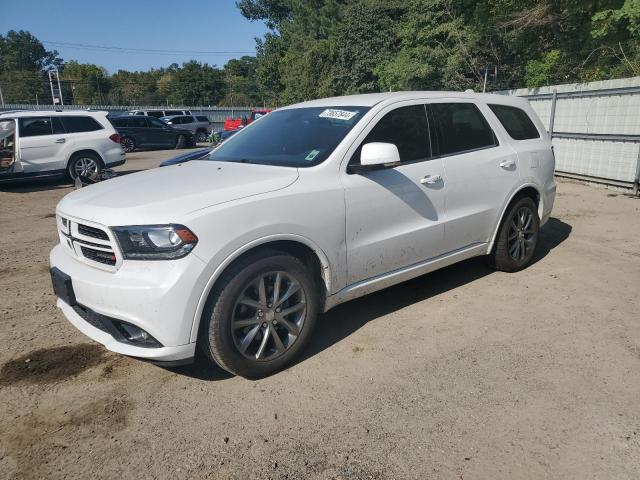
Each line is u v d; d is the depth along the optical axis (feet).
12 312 14.15
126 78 337.11
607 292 14.87
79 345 12.17
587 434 8.68
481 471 7.90
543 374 10.53
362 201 11.64
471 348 11.68
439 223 13.47
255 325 10.25
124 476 7.97
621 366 10.80
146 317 9.19
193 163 13.44
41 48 355.15
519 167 15.79
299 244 10.91
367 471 7.96
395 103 13.05
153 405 9.77
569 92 33.76
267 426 9.07
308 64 126.72
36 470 8.13
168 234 9.16
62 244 11.41
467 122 14.84
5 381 10.64
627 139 29.94
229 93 241.35
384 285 12.75
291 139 12.76
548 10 47.70
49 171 36.81
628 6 37.27
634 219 23.71
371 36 100.37
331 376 10.64
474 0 57.62
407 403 9.63
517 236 16.33
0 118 35.73
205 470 8.06
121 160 40.19
